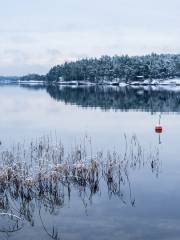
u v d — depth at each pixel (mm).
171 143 27594
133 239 12492
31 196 16578
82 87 128875
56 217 14406
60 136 31250
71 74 169250
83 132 33312
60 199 16266
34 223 13906
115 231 13094
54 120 41656
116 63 156875
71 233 13016
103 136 31062
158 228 13258
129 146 26766
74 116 44938
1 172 17453
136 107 53531
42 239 12602
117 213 14656
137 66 146750
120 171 20156
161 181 18438
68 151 24625
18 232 13148
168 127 35125
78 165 18438
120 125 37156
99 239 12539
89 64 165125
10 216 14578
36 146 25344
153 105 55750
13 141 29203
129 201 15883
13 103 62562
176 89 104250
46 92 95625
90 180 18172
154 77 147000
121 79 152000
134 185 17891
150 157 23062
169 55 162375
